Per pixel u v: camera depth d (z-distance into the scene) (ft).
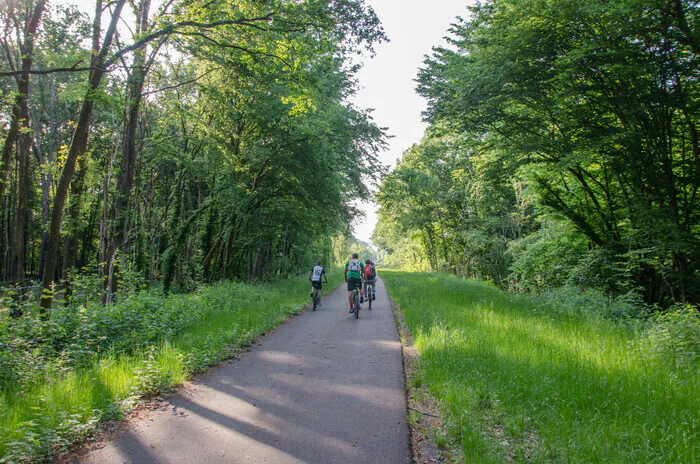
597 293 40.70
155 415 13.61
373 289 45.83
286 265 91.61
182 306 31.55
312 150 53.67
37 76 74.49
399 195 77.10
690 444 10.61
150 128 57.47
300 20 30.19
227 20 30.04
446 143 81.97
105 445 11.41
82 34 38.73
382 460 10.46
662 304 44.32
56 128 84.53
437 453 10.90
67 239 67.46
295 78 34.73
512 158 46.39
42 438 11.00
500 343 21.94
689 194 40.11
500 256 110.73
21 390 14.85
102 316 23.57
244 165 54.95
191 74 51.13
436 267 158.81
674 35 31.01
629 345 21.91
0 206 39.24
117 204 41.22
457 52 50.14
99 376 16.33
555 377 15.93
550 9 34.27
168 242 57.00
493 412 13.42
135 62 38.73
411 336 27.43
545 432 11.49
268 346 24.36
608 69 33.88
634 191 41.55
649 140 37.24
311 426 12.62
